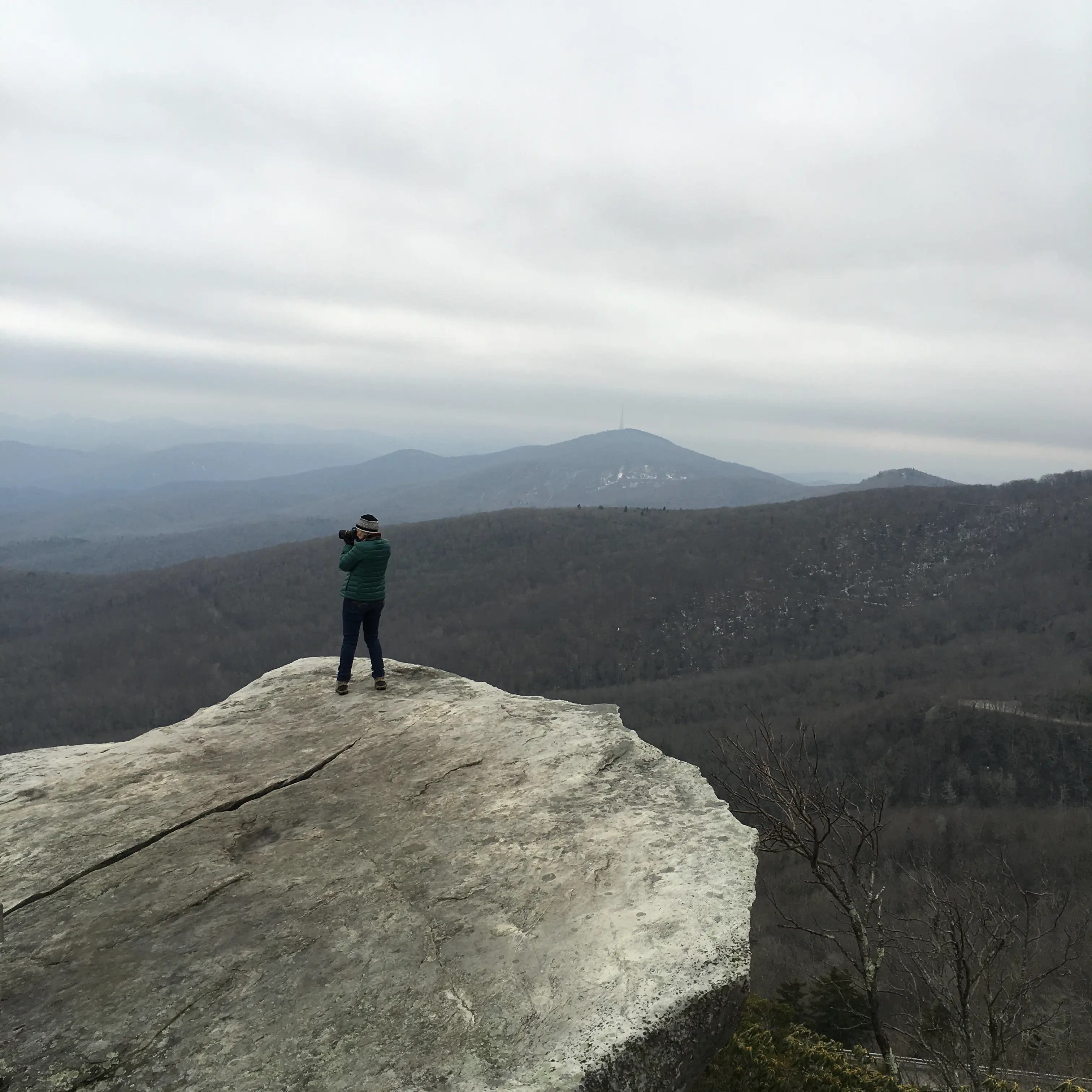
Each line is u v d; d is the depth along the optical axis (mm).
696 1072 3455
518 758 5844
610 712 6844
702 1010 3385
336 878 4285
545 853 4543
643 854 4512
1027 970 10305
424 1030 3195
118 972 3514
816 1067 6254
